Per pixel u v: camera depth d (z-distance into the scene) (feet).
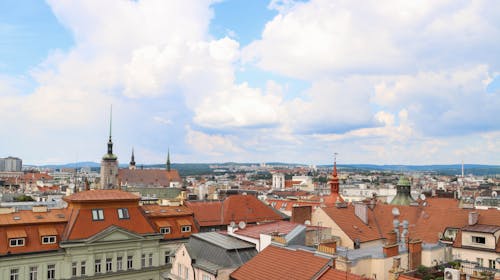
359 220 260.62
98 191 269.03
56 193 630.74
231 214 318.65
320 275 127.85
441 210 259.19
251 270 147.02
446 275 138.00
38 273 224.53
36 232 231.91
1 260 214.07
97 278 239.30
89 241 237.45
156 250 266.16
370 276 156.66
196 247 184.34
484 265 208.54
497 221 228.43
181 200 335.47
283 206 459.73
